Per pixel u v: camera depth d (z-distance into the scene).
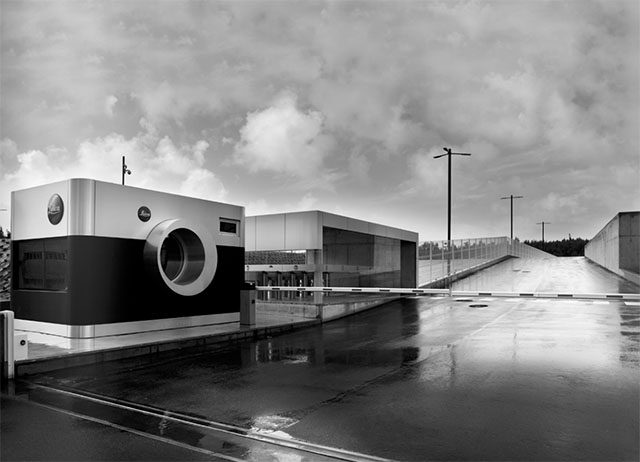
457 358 9.27
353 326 14.73
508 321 14.64
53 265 11.38
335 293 18.50
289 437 5.11
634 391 6.78
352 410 6.05
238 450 4.74
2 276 15.15
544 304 19.30
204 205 13.27
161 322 12.06
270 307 17.17
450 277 27.52
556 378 7.54
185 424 5.56
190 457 4.57
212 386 7.37
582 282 25.61
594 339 11.15
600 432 5.17
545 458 4.50
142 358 9.66
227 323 13.77
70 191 10.79
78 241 10.71
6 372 7.85
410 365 8.76
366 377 7.87
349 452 4.68
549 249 90.56
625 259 27.98
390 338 12.10
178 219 12.10
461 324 14.30
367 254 20.78
